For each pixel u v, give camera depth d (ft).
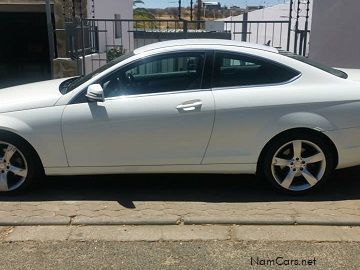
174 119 15.12
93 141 15.31
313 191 16.03
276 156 15.56
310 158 15.58
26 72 46.34
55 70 31.83
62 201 15.60
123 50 45.11
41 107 15.35
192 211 14.78
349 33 30.17
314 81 15.44
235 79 15.49
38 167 15.98
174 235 13.32
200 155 15.47
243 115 15.07
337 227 13.84
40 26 44.60
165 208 15.02
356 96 15.19
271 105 15.03
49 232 13.52
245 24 38.55
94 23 42.22
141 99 15.25
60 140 15.33
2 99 16.02
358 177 17.75
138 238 13.16
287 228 13.74
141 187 16.81
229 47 15.64
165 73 15.62
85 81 15.85
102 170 15.69
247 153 15.42
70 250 12.59
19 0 38.14
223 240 13.07
